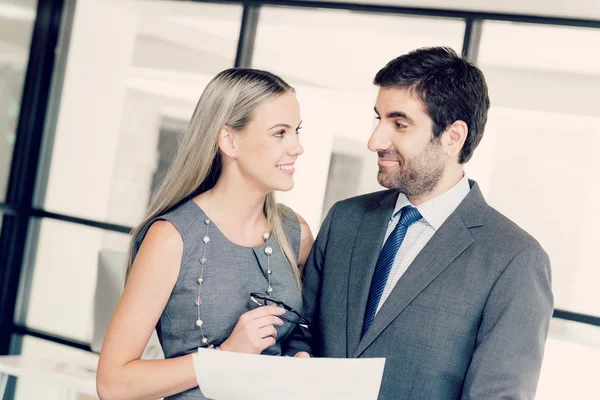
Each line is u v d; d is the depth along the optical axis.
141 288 1.81
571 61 3.70
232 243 1.92
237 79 1.89
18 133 4.94
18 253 4.93
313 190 4.16
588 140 3.64
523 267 1.72
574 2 3.56
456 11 3.93
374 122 4.09
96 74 4.85
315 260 2.05
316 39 4.26
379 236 1.91
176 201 1.95
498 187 3.79
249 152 1.86
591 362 3.56
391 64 1.85
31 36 4.93
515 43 3.82
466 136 1.83
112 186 4.75
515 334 1.67
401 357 1.76
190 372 1.75
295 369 1.60
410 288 1.79
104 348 1.80
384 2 4.07
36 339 4.88
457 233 1.81
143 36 4.72
